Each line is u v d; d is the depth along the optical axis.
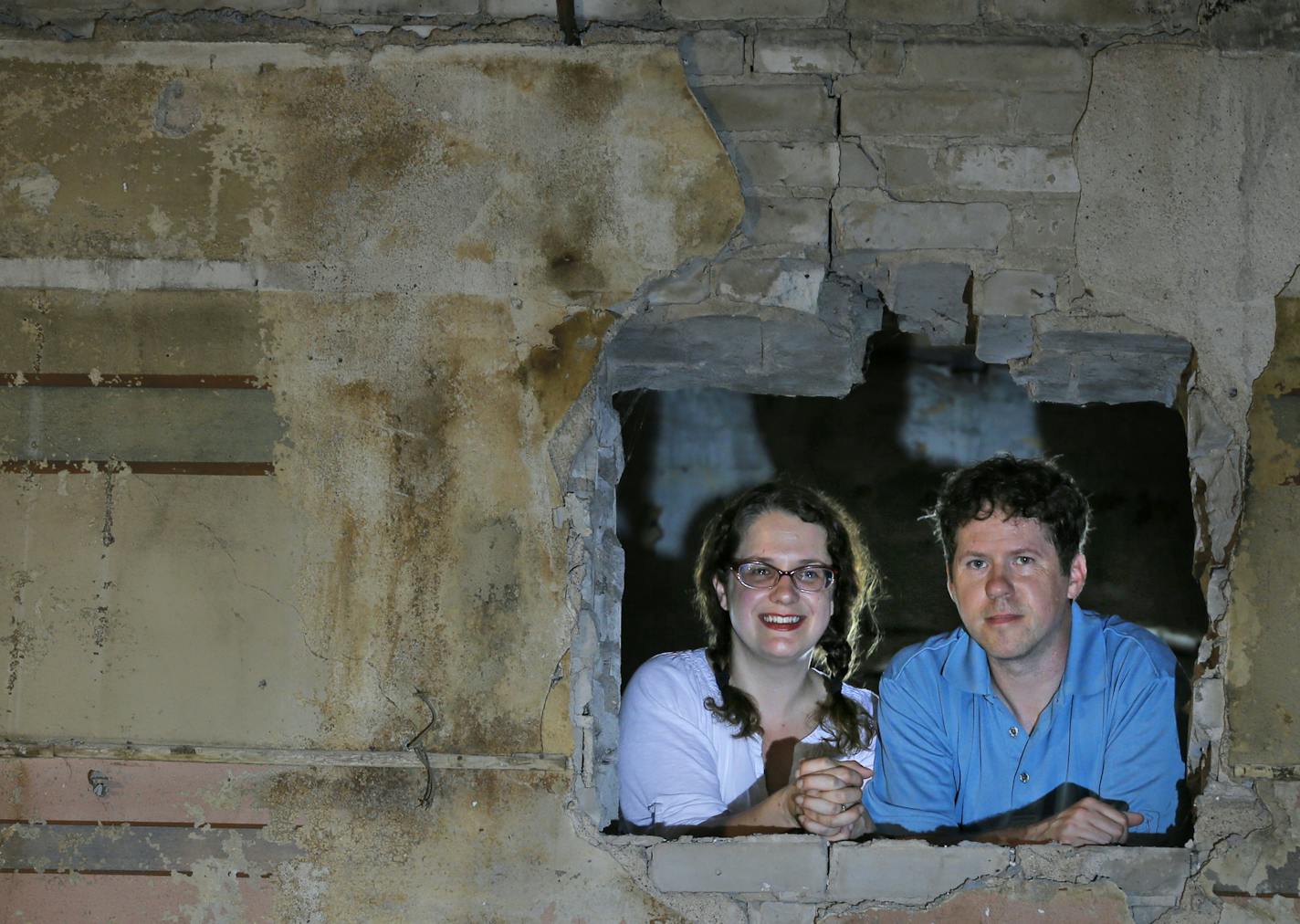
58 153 2.84
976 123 2.81
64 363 2.80
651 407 5.41
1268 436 2.71
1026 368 2.98
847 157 2.82
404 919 2.65
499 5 2.87
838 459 5.35
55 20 2.87
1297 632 2.65
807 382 3.16
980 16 2.84
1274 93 2.79
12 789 2.71
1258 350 2.73
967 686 2.78
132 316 2.81
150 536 2.77
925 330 3.10
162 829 2.69
